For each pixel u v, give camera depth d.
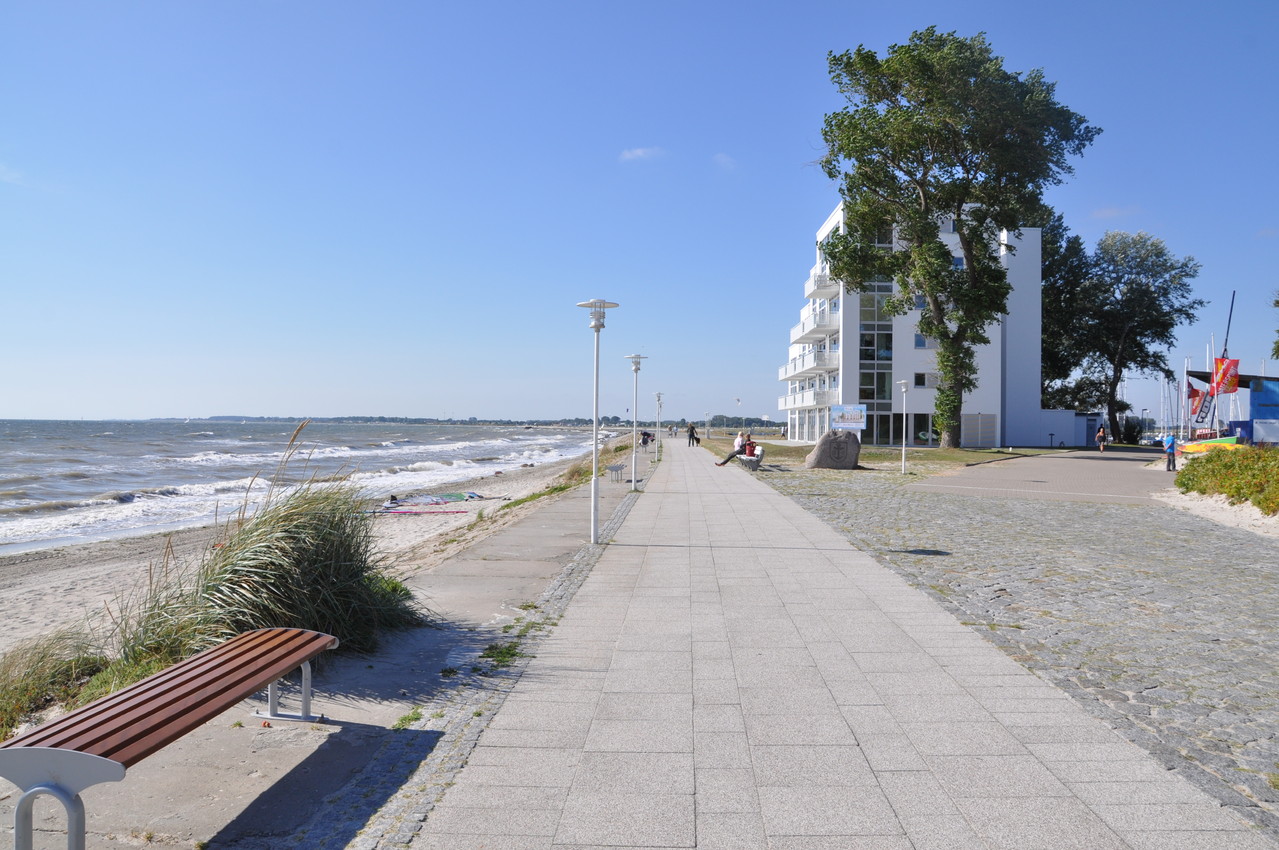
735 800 3.50
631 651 5.88
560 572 9.02
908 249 38.19
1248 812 3.37
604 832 3.23
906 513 14.95
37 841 3.35
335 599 5.78
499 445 82.00
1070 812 3.37
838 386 48.72
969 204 38.88
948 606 7.25
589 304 11.02
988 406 47.97
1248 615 6.96
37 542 17.48
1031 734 4.24
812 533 12.12
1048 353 63.56
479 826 3.30
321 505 6.21
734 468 29.62
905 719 4.47
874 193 35.88
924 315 38.12
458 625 6.65
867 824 3.27
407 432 162.00
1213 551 10.65
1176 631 6.41
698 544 11.05
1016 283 52.34
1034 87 35.78
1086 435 54.03
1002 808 3.41
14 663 5.92
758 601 7.49
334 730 4.41
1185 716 4.52
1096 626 6.56
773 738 4.21
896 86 35.44
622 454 47.28
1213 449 19.39
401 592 6.90
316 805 3.58
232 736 4.33
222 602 5.45
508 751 4.09
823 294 52.66
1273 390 33.53
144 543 17.12
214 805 3.60
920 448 44.38
